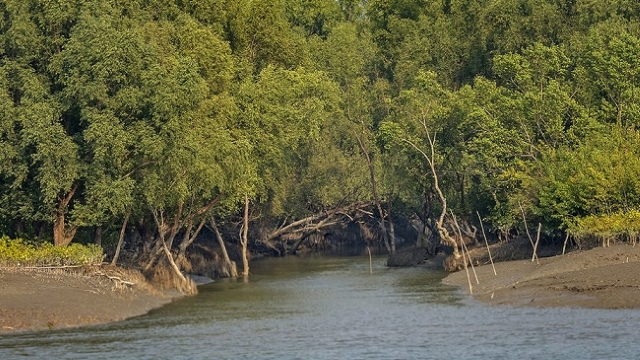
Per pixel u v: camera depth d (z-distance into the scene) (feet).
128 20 290.97
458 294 260.62
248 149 294.05
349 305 250.16
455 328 204.74
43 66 271.69
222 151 281.33
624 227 277.44
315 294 280.72
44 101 263.49
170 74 270.05
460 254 340.39
